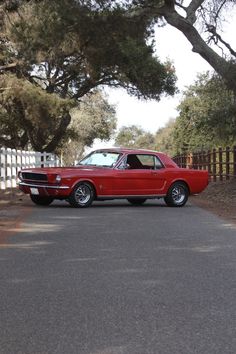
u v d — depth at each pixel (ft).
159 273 24.73
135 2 75.87
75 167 52.44
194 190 57.11
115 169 52.21
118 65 103.04
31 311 19.04
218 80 81.71
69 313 18.84
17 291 21.49
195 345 16.01
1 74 106.22
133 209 51.60
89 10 75.25
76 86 130.00
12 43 102.47
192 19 75.41
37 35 89.61
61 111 103.96
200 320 18.24
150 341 16.30
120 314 18.78
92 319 18.24
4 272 24.59
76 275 24.13
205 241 33.40
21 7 94.07
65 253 28.89
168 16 75.87
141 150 54.75
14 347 15.83
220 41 81.41
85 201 51.19
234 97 82.58
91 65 100.22
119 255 28.53
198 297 20.93
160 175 54.65
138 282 23.03
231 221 43.62
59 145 161.17
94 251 29.48
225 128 91.56
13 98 105.40
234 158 83.25
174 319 18.30
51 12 81.20
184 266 26.27
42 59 100.99
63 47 93.40
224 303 20.17
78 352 15.46
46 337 16.60
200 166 111.96
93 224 39.73
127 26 77.97
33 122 108.27
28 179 51.44
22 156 86.94
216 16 82.48
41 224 39.37
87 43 88.74
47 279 23.39
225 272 25.13
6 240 32.68
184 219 44.16
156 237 34.47
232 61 71.97
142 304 19.93
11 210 48.32
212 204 60.70
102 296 20.89
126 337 16.62
